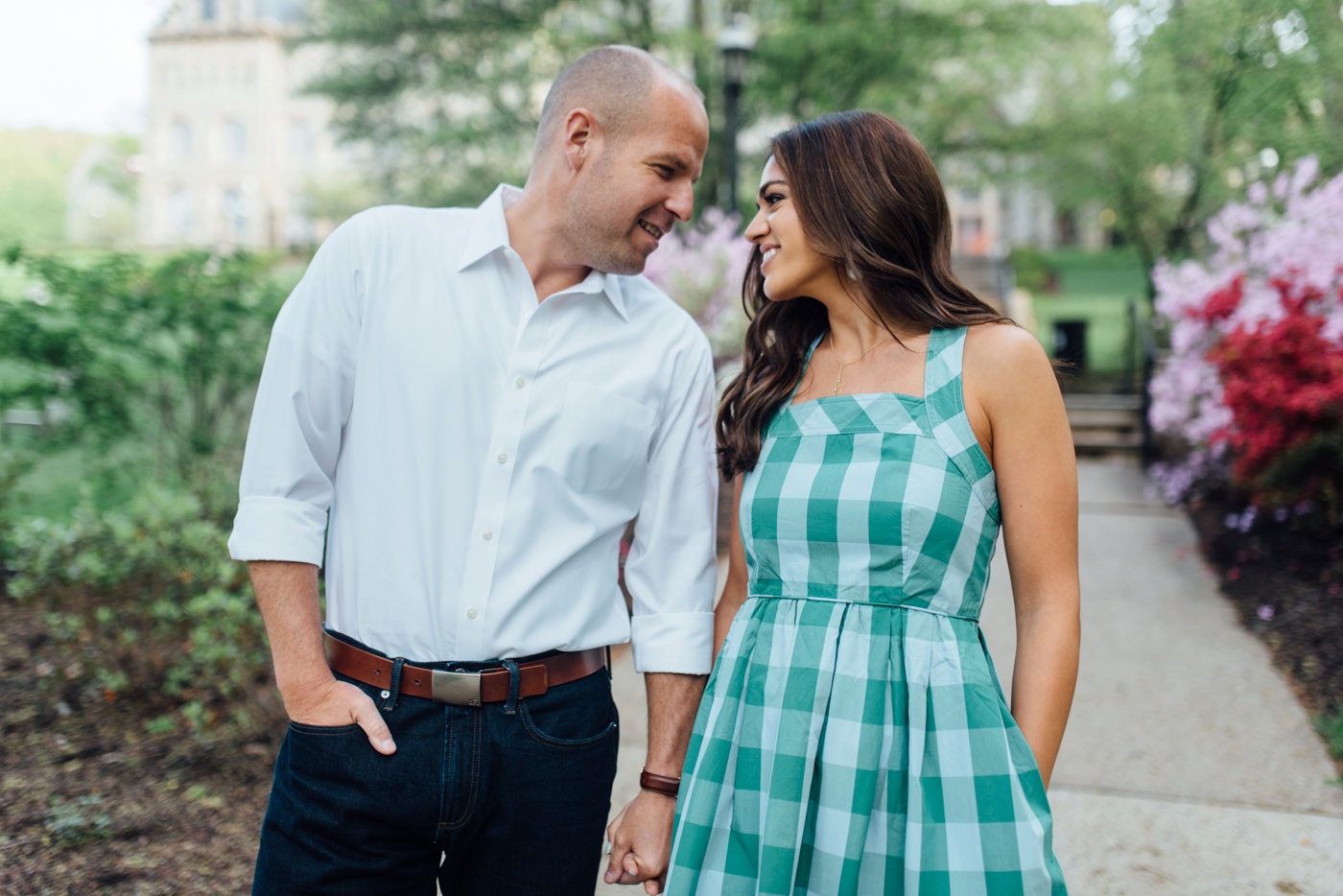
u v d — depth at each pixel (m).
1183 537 5.65
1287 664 3.87
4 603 4.32
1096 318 16.22
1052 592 1.46
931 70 13.30
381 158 14.84
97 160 37.09
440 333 1.56
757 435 1.66
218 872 2.51
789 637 1.51
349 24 13.41
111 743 3.14
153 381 6.24
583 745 1.57
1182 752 3.25
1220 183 8.46
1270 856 2.65
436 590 1.53
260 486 1.50
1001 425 1.47
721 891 1.47
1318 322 4.59
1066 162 12.43
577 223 1.58
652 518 1.72
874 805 1.42
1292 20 6.60
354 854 1.48
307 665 1.48
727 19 13.27
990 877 1.32
